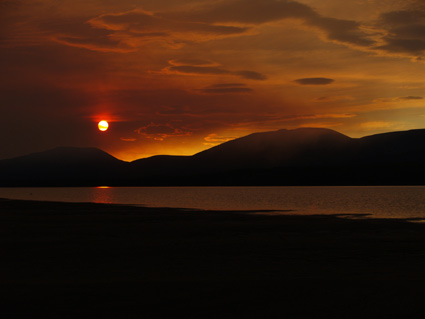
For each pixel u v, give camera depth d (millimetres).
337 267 14945
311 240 21875
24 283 11703
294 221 32219
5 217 35625
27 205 54281
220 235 23875
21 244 20359
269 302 9609
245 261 16109
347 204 63688
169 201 78312
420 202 68312
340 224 29797
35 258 16672
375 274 13500
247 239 22172
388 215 41719
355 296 10008
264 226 28609
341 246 19828
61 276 13117
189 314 8867
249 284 11227
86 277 12930
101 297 10031
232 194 117750
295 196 98562
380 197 88500
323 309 9125
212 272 13953
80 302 9633
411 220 35906
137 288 10867
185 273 13734
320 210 49062
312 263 15766
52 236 23312
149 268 14688
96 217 35750
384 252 18297
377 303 9484
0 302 9641
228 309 9164
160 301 9703
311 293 10289
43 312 8961
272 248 19297
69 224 29812
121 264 15469
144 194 128125
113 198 96125
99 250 18625
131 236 23406
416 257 17094
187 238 22641
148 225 29094
